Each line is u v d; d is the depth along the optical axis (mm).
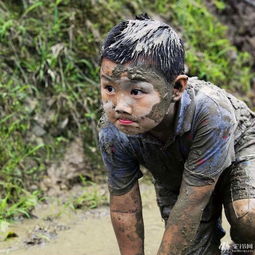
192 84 3137
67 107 5762
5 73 5660
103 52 2742
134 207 3373
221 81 7031
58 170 5449
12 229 4551
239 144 3438
